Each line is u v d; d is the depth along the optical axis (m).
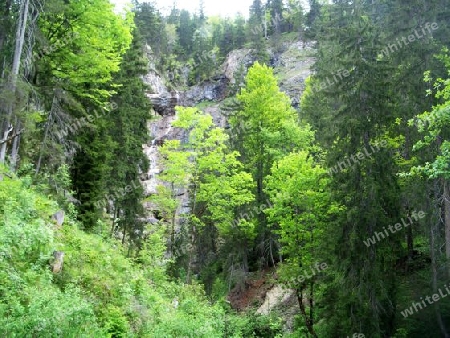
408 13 23.69
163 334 10.94
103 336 9.05
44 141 18.09
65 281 10.58
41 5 16.62
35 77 19.41
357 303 17.80
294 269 21.72
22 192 12.66
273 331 22.14
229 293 31.25
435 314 18.11
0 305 7.31
